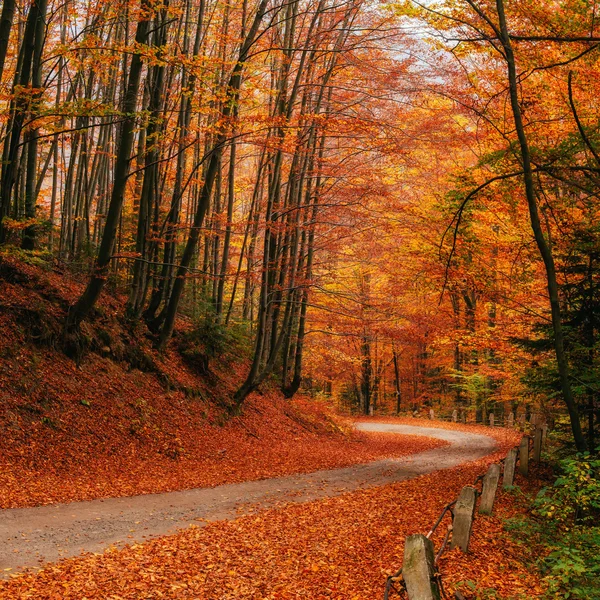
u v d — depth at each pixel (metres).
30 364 14.96
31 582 6.48
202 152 27.89
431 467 18.42
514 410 37.72
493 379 33.47
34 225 17.41
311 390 38.62
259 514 10.79
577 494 9.28
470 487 8.69
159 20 18.52
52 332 16.11
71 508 10.06
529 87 13.25
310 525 10.09
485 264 17.67
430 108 19.72
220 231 20.09
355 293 23.00
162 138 16.64
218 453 17.08
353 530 9.79
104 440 14.61
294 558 8.19
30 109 13.70
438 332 19.11
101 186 27.72
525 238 16.05
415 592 5.24
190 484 13.27
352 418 41.12
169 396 18.77
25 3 21.05
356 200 20.88
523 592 7.13
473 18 12.05
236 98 18.02
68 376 15.80
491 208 16.25
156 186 20.75
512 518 9.94
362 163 21.70
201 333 22.67
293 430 23.75
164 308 21.12
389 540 9.23
